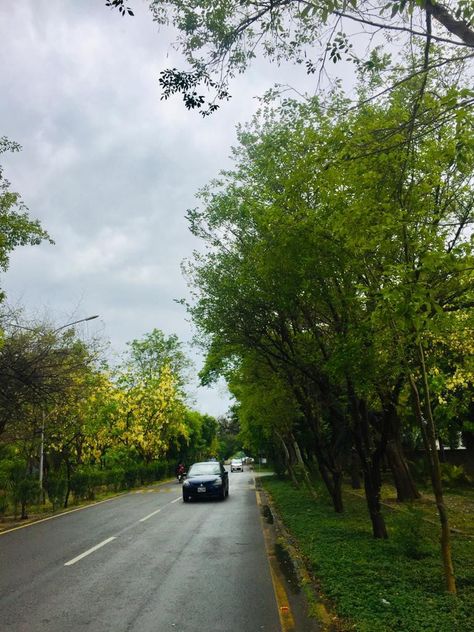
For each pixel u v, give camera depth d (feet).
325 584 23.30
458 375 43.65
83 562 30.96
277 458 123.34
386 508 52.60
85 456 104.42
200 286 41.37
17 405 53.42
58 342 60.59
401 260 22.50
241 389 76.79
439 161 21.22
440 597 20.51
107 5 17.79
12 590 24.77
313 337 38.68
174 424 144.05
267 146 30.83
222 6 19.74
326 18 17.12
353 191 22.74
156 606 21.90
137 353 145.07
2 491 58.34
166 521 50.06
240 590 24.39
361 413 34.40
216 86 21.44
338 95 27.63
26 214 47.57
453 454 87.81
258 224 32.48
